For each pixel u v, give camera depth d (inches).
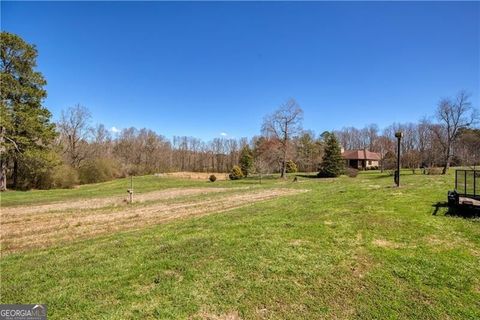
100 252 241.1
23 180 1235.9
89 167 1612.9
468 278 172.2
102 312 146.3
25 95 1143.6
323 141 2378.2
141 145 2689.5
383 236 244.1
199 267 194.1
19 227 443.5
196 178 1884.8
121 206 631.8
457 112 1425.9
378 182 761.6
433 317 139.2
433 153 1813.5
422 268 185.2
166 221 439.5
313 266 191.5
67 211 581.3
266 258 205.0
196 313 144.9
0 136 1029.8
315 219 304.5
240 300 155.3
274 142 1939.0
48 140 1202.0
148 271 191.6
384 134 2780.5
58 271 202.1
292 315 142.9
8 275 203.2
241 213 379.2
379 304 149.6
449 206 334.0
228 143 2999.5
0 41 1079.6
